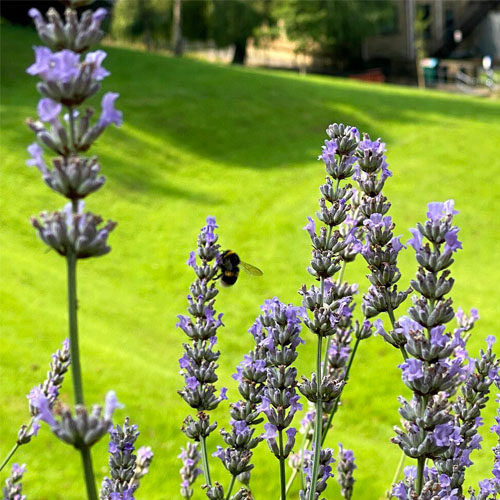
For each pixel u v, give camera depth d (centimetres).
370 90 3644
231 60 5381
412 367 194
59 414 148
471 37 5253
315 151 2670
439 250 199
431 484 205
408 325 198
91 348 1270
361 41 4866
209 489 268
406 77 5162
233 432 268
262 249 1945
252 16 4669
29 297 1454
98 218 149
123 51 3603
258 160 2566
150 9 4634
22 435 284
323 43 4994
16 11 3628
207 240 287
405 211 2189
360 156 254
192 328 280
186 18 4666
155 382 1184
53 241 146
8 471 928
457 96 3766
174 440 1020
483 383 258
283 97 3169
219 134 2730
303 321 255
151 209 2119
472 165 2566
